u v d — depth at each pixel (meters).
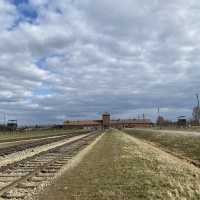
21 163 20.03
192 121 154.88
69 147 35.47
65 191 11.76
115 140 48.78
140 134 81.06
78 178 14.51
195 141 37.84
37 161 21.39
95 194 11.15
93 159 22.48
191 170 17.00
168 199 10.41
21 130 149.50
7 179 14.12
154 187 12.09
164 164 18.84
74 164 19.77
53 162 20.50
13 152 29.67
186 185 12.56
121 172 15.73
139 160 20.75
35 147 36.72
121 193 11.22
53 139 57.09
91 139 55.47
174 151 34.78
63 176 15.10
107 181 13.46
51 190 11.89
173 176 14.66
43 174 15.66
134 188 11.98
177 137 47.84
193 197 10.84
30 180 13.87
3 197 10.62
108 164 19.14
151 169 16.73
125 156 23.39
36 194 11.20
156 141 52.78
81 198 10.67
